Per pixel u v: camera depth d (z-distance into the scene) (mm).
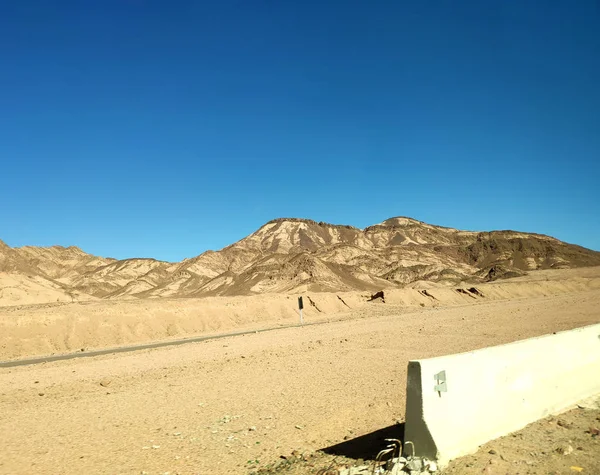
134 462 8156
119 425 10539
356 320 36938
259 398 12508
